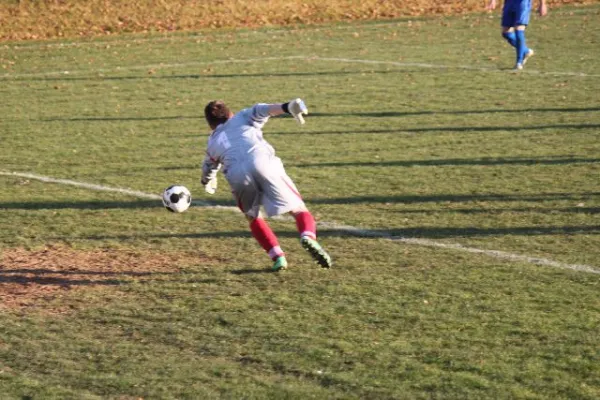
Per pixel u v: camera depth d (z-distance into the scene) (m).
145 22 62.59
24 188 22.78
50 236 18.56
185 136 29.30
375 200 20.92
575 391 10.95
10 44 55.91
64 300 14.73
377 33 57.41
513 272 15.62
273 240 15.95
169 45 54.38
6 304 14.58
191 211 20.34
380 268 16.02
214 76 42.19
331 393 11.01
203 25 63.19
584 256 16.48
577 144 26.41
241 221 19.45
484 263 16.17
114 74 43.81
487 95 35.25
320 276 15.62
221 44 54.25
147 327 13.41
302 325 13.30
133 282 15.59
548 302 14.09
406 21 63.62
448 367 11.70
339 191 21.84
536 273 15.55
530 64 42.84
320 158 25.59
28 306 14.48
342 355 12.16
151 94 37.81
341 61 45.84
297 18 65.88
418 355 12.12
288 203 15.28
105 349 12.58
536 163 24.19
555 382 11.21
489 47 49.28
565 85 36.91
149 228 19.02
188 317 13.77
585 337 12.64
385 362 11.88
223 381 11.41
